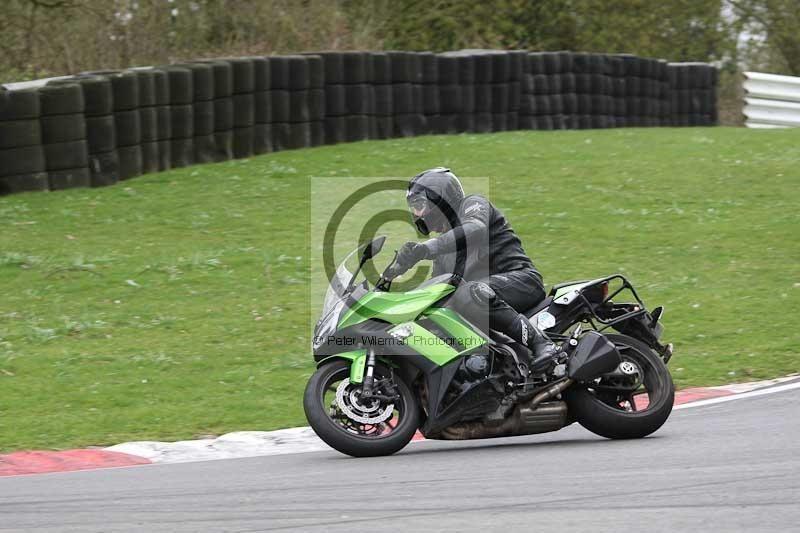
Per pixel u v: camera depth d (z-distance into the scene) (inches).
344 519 664.4
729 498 685.3
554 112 2994.6
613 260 1737.2
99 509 717.9
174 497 748.6
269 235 1860.2
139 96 2170.3
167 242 1811.0
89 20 2987.2
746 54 4758.9
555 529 625.0
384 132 2618.1
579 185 2225.6
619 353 917.8
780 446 844.0
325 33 3284.9
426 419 901.2
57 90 2048.5
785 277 1646.2
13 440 1009.5
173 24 3125.0
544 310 928.3
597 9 4335.6
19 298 1539.1
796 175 2332.7
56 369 1257.4
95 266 1669.5
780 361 1270.9
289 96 2443.4
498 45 4131.4
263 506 708.0
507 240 937.5
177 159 2263.8
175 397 1160.2
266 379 1223.5
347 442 857.5
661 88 3427.7
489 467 812.0
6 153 2018.9
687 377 1219.9
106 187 2105.1
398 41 4015.8
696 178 2308.1
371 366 863.1
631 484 732.0
